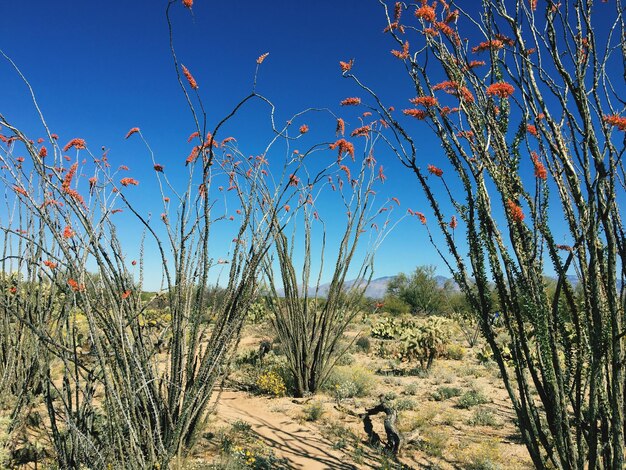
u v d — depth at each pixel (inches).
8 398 182.5
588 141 90.9
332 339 335.6
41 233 175.9
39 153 136.2
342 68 117.5
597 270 94.4
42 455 164.7
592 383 96.3
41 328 148.2
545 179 102.3
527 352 108.9
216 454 193.3
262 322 707.4
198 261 170.1
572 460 102.6
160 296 172.7
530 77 100.5
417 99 108.8
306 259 327.6
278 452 206.1
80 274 123.2
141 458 133.5
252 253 172.2
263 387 319.9
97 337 125.0
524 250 106.0
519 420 111.1
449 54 113.7
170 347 173.9
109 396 128.3
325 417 265.1
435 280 1089.4
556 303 106.9
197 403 163.9
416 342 418.6
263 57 144.1
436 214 118.4
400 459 204.5
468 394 304.8
